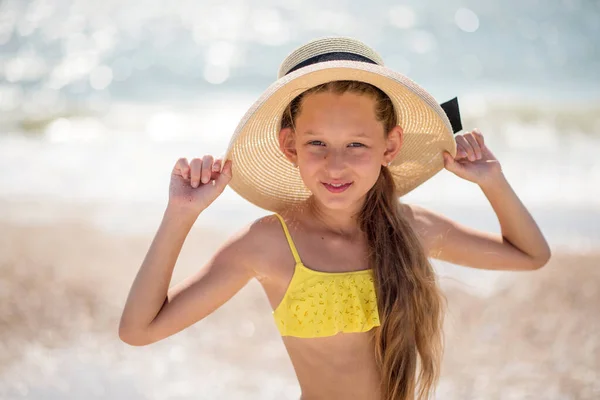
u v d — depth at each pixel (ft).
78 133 42.57
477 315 19.70
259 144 9.45
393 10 70.69
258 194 10.05
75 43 61.36
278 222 9.23
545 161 37.22
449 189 31.09
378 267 9.17
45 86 53.16
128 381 16.38
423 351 9.42
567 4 72.59
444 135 9.47
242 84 55.67
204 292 8.72
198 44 61.77
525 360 17.38
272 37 63.72
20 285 21.35
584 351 17.81
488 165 10.04
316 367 9.05
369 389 9.05
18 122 44.29
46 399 15.34
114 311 20.11
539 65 61.62
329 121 8.65
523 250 10.34
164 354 17.92
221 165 8.65
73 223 27.58
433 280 9.59
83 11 66.08
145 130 43.37
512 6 72.18
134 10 66.69
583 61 62.64
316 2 71.51
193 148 39.47
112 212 29.22
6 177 33.86
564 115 46.44
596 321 19.42
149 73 57.00
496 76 58.85
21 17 64.95
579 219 28.22
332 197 8.79
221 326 19.67
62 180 33.65
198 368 17.16
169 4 68.85
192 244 24.88
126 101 50.49
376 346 8.99
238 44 61.98
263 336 19.10
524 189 32.35
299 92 8.84
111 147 39.58
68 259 23.68
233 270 8.91
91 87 53.52
